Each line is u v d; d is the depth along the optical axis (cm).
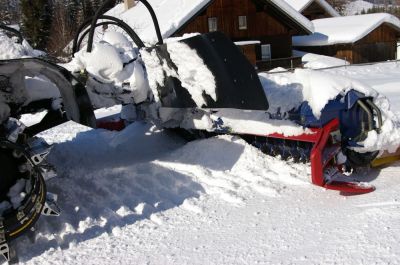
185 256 280
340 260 252
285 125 385
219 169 413
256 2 2330
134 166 448
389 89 1008
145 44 466
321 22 2902
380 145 362
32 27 2755
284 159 415
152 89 428
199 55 373
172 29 1869
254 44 2192
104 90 388
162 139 508
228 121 432
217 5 2245
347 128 363
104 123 568
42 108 379
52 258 296
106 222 337
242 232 301
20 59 295
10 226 296
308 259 259
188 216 336
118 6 2773
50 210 305
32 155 299
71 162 478
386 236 269
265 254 271
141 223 332
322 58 2373
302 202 335
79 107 324
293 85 387
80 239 317
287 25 2383
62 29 2258
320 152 332
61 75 317
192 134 489
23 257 300
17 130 319
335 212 313
